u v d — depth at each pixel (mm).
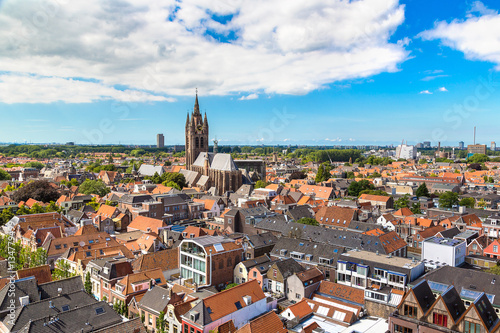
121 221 161750
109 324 66312
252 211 162500
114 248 114625
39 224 135875
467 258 113375
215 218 185000
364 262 97062
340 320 80312
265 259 112250
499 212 168250
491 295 78438
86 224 145625
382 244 113125
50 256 113750
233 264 107562
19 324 64312
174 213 186625
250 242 122500
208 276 99562
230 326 72250
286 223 141250
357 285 97125
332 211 161500
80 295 74438
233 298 79188
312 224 143750
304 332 71562
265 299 85250
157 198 182875
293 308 82125
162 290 81125
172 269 108500
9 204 190125
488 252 115562
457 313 65688
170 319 75438
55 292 76688
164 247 128875
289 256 113750
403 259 98688
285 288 97375
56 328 61750
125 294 84500
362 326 78688
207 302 74438
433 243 108750
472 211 174625
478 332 60656
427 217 167375
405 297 69938
